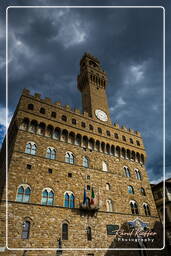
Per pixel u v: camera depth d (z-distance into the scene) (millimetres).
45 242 36375
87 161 53094
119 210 49469
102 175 52750
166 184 64062
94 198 45969
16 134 46031
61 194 43656
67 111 57219
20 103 49500
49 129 51594
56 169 46344
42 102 53531
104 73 79312
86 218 43656
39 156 45750
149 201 57250
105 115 67000
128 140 65625
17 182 39906
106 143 59344
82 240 40281
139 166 63062
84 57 81812
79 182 47812
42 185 42438
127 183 56156
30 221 37156
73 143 53375
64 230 39875
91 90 71125
